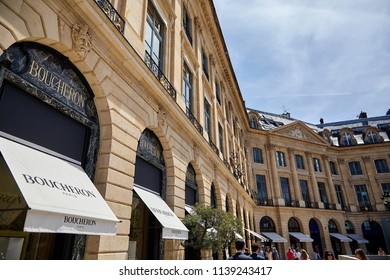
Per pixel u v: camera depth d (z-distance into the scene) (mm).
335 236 33781
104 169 5500
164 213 7090
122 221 5613
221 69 22516
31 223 3043
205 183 12195
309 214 34000
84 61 5340
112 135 5781
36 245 4562
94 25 5602
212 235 8172
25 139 4137
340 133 44094
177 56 11180
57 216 3379
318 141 40312
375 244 35781
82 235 4914
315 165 39000
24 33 4133
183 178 9617
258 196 33812
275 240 29734
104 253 4973
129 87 6801
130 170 6270
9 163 3418
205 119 15383
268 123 41938
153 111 7957
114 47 6129
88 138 5598
